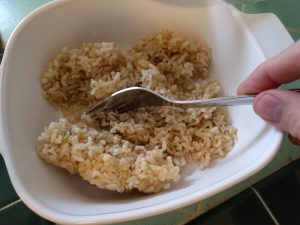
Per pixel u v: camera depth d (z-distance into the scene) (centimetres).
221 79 22
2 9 25
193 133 20
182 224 20
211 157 19
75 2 20
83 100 21
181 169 19
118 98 19
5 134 16
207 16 21
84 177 17
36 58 20
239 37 20
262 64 18
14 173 15
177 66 22
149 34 23
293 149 22
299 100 16
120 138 19
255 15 20
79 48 22
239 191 21
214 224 20
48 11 20
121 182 17
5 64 18
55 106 21
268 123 17
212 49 22
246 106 19
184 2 21
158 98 19
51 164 18
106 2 21
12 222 20
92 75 21
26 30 19
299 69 17
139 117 20
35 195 15
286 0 26
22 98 19
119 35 23
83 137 18
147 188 18
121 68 21
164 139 19
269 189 21
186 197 15
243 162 17
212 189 15
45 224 20
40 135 18
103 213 15
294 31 25
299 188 21
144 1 21
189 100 20
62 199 16
